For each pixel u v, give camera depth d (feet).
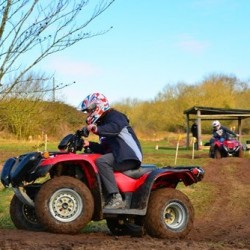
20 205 24.76
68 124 112.57
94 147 24.97
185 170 24.97
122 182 24.18
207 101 192.44
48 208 22.91
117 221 25.99
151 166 25.13
